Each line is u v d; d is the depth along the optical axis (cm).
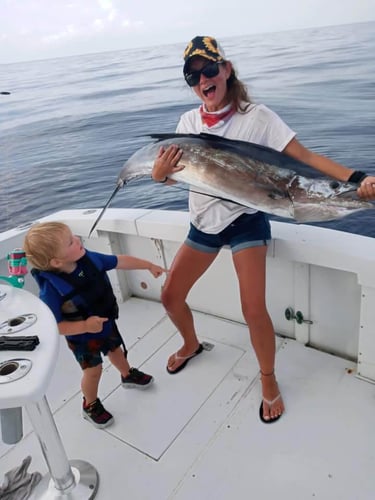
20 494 124
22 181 844
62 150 988
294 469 125
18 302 106
